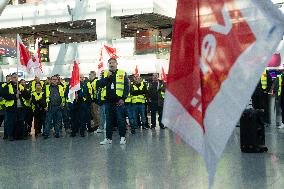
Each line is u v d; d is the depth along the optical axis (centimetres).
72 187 431
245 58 193
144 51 2630
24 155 719
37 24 3009
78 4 2858
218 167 524
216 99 200
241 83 193
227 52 198
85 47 2783
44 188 432
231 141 831
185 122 206
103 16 2772
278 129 1079
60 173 519
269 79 1156
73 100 1099
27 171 543
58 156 689
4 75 2670
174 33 208
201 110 205
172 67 207
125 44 2698
